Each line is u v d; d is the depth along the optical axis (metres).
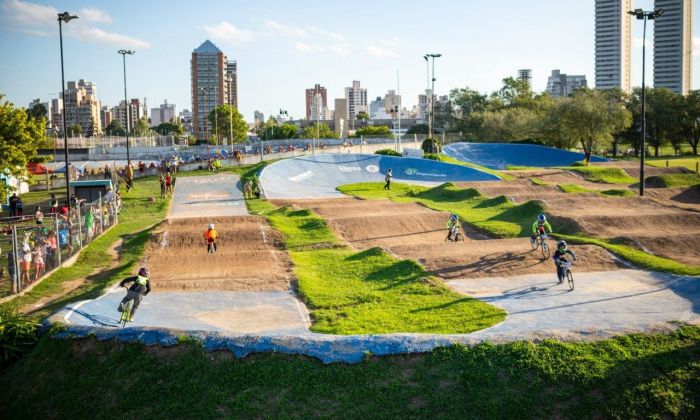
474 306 19.62
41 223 35.41
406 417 11.94
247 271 26.22
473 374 12.95
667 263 25.56
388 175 58.25
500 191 54.06
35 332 15.59
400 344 13.81
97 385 13.29
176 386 12.91
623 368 13.03
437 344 13.85
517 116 106.75
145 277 18.58
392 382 12.84
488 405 12.16
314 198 51.72
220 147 112.06
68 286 23.89
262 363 13.42
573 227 35.28
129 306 18.02
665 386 12.62
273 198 51.56
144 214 43.94
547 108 102.69
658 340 14.12
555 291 21.94
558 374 12.88
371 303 20.56
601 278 23.89
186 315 19.78
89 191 49.09
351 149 88.00
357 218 38.25
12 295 21.73
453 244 30.17
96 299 20.19
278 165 62.25
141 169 65.62
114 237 34.88
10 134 46.66
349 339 14.02
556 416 11.99
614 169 67.62
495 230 36.72
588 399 12.30
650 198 45.28
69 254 28.28
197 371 13.30
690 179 58.47
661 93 112.19
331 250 30.88
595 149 113.94
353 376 13.05
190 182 58.94
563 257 22.86
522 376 12.89
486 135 109.44
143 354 13.87
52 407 13.01
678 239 30.47
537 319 18.19
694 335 14.32
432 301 20.48
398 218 38.91
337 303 20.81
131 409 12.55
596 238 31.97
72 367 13.92
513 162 85.25
